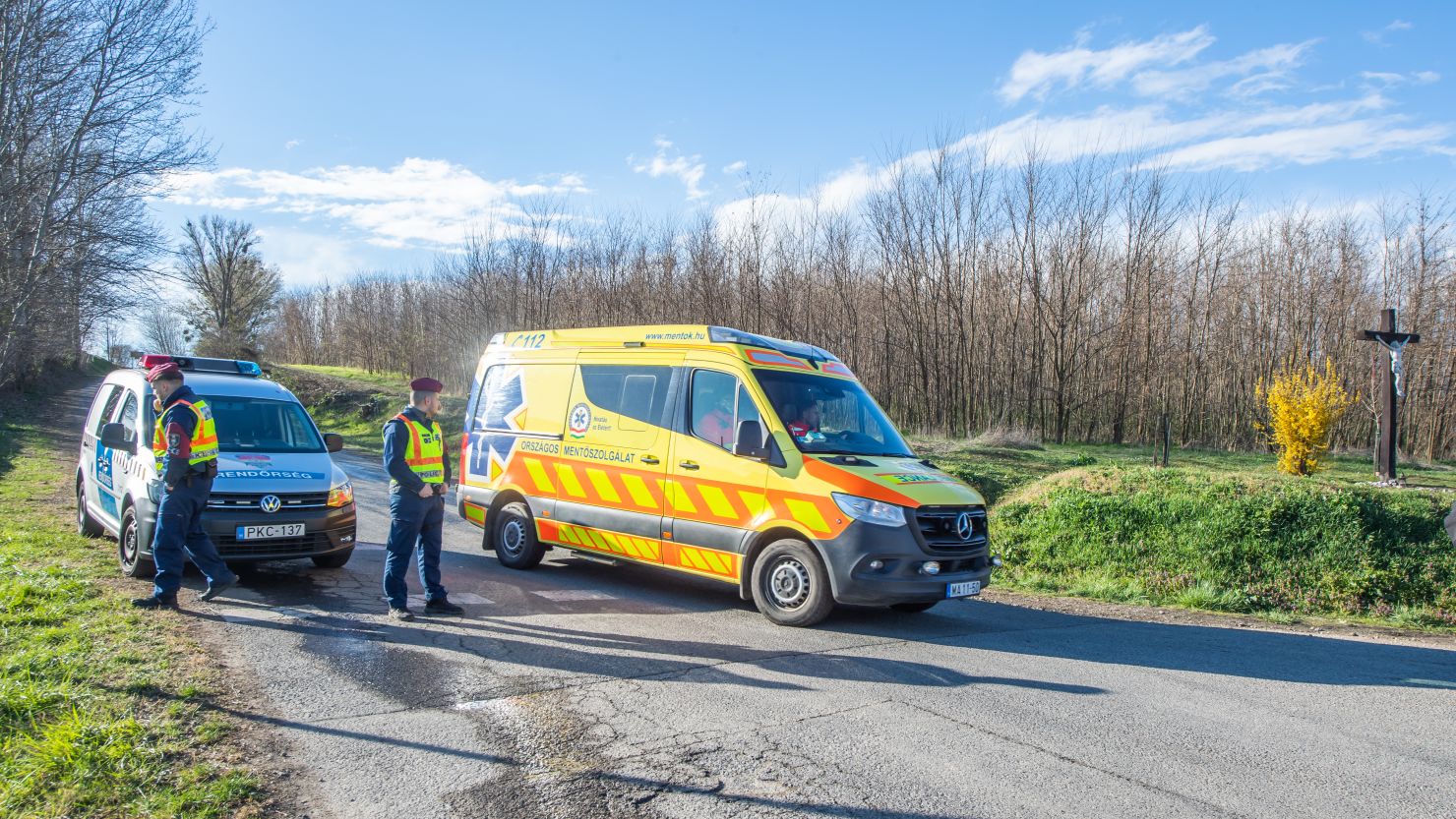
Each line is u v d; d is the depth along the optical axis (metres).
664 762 4.04
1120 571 11.38
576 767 3.96
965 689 5.33
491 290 35.16
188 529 6.61
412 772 3.85
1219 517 11.73
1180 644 6.94
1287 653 6.75
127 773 3.62
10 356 24.69
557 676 5.29
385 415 33.28
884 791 3.78
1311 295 32.53
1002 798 3.74
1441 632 9.10
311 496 7.84
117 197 23.36
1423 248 31.08
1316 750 4.43
